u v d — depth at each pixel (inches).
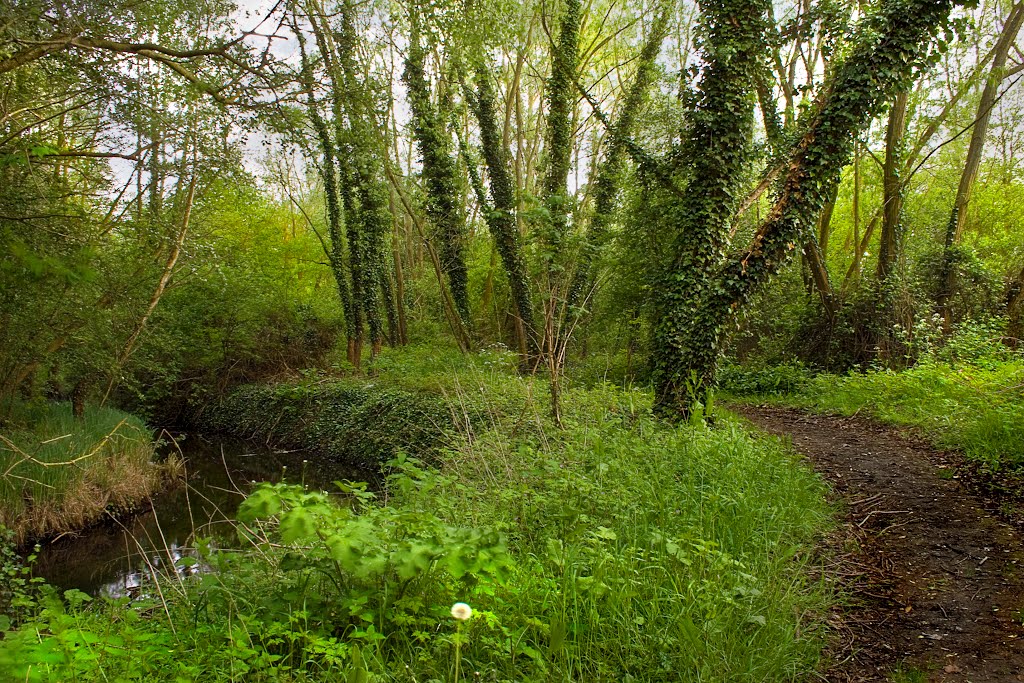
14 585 276.4
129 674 108.4
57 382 524.7
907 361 597.6
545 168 705.6
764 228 375.9
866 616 170.2
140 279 473.1
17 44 273.6
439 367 717.9
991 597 177.3
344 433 604.4
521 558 172.4
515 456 291.7
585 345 799.1
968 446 312.0
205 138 438.3
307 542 149.9
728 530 198.4
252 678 116.6
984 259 732.7
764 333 756.0
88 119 388.8
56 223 331.6
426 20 570.6
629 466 250.8
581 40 770.2
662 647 136.4
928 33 349.7
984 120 642.2
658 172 610.5
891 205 647.8
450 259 788.6
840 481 293.3
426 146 729.0
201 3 338.3
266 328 818.8
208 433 739.4
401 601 131.0
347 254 825.5
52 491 383.2
